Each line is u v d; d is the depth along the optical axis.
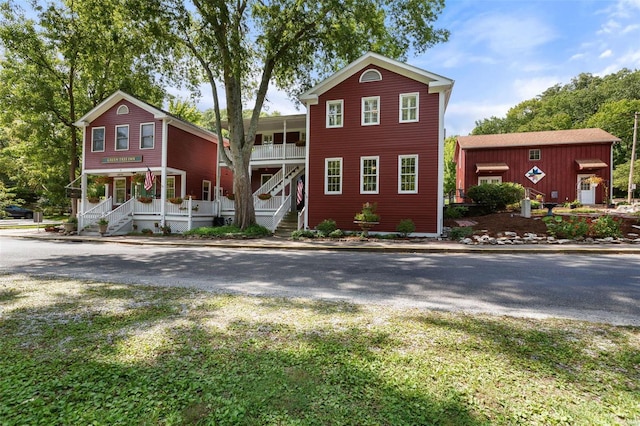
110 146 19.02
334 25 15.00
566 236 11.77
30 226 21.36
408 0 16.55
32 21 18.30
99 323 3.68
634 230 12.04
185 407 2.13
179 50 16.09
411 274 6.81
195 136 21.02
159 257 9.34
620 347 3.10
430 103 14.40
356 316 3.97
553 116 44.62
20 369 2.63
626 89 43.78
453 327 3.60
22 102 19.03
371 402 2.20
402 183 14.73
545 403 2.20
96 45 15.08
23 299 4.66
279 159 18.36
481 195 16.92
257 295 5.02
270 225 17.28
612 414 2.09
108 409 2.12
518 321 3.82
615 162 37.03
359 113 15.37
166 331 3.46
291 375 2.55
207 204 18.50
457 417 2.05
